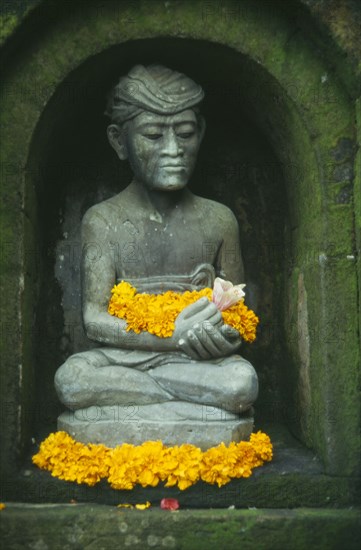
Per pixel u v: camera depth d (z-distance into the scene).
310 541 4.10
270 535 4.09
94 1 4.43
